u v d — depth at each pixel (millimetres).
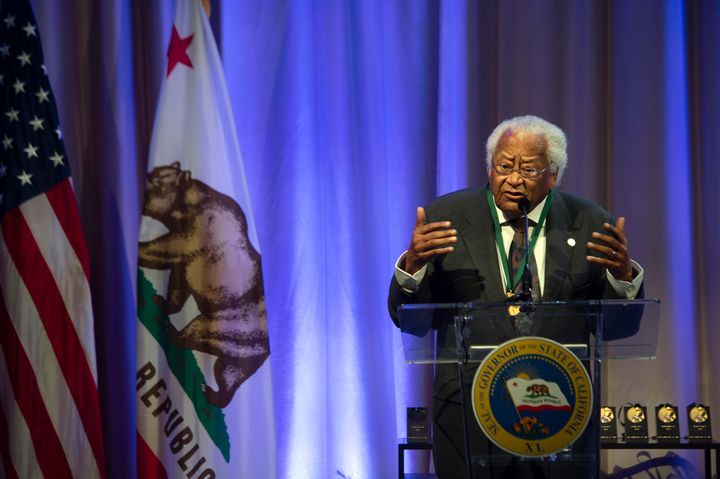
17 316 9320
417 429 9656
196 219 9555
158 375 9453
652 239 10859
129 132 10906
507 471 5246
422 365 10914
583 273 6637
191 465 9305
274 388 10828
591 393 5266
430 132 11133
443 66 11102
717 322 10805
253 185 11070
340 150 10977
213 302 9477
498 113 11070
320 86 11117
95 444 9375
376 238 10922
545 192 6922
